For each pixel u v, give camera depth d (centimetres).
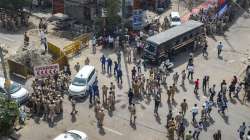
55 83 4009
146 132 3594
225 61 4878
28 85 4228
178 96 4100
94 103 3947
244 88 4244
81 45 4991
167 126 3581
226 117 3822
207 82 4259
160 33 4825
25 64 4469
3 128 3488
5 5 5722
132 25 5394
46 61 4544
